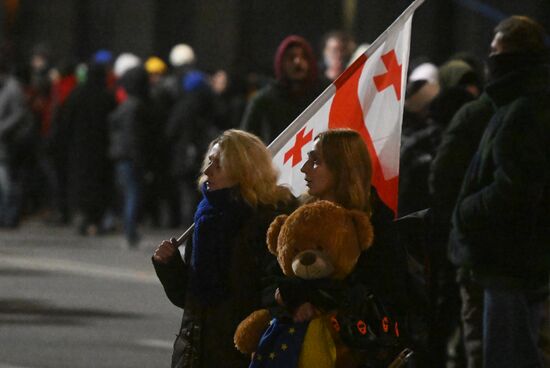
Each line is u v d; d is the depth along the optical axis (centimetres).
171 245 1569
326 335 1352
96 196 4588
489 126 1738
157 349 2456
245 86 4903
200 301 1523
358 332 1345
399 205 2130
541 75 1727
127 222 4206
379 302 1368
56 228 4919
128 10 7031
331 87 1555
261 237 1499
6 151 4731
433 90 2192
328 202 1360
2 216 4800
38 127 5197
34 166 4816
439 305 1956
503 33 1734
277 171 1532
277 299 1367
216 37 7169
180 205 4947
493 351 1728
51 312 2855
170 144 4634
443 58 6919
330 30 7188
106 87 4538
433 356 1950
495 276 1719
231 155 1516
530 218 1700
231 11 7169
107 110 4531
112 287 3262
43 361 2311
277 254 1377
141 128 4206
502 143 1694
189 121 4584
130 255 3975
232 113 4666
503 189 1686
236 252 1510
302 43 2495
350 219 1355
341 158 1388
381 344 1352
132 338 2564
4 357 2344
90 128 4534
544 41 1753
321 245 1341
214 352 1518
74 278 3412
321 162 1393
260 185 1516
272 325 1378
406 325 1415
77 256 3912
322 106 1562
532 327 1748
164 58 7106
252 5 7219
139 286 3294
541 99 1712
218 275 1516
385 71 1547
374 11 6962
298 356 1352
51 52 6938
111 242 4388
